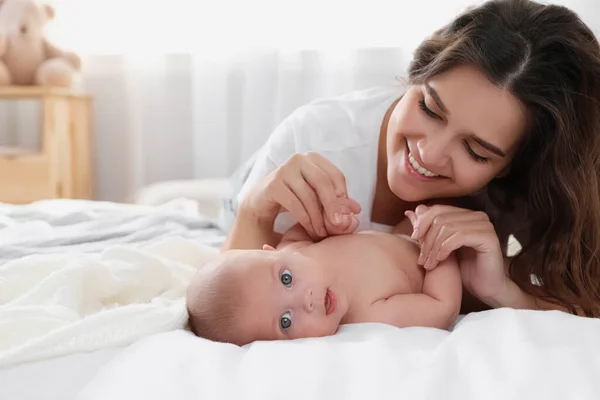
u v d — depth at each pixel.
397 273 1.01
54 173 2.51
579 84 1.03
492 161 1.04
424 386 0.60
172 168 2.93
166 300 0.98
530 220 1.18
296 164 1.09
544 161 1.07
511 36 0.98
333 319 0.90
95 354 0.75
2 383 0.68
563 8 1.06
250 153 2.75
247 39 2.71
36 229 1.43
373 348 0.70
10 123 2.96
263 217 1.17
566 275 1.10
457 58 0.98
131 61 2.81
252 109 2.73
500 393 0.59
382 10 2.62
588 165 1.06
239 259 0.92
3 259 1.18
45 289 0.92
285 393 0.59
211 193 2.62
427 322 0.94
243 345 0.87
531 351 0.67
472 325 0.79
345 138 1.30
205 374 0.64
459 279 1.00
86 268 0.96
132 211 1.70
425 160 1.02
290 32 2.68
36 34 2.60
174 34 2.79
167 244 1.23
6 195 2.50
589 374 0.62
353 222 1.11
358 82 2.67
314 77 2.72
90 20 2.82
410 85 1.10
